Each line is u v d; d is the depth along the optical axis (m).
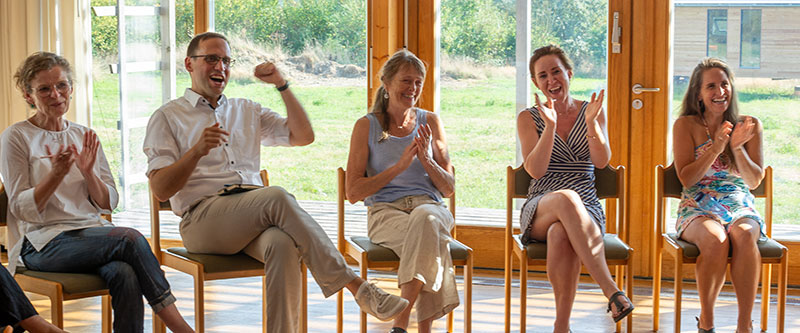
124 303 2.85
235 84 4.77
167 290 2.94
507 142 4.43
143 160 4.96
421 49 4.43
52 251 2.96
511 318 3.72
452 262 3.22
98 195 3.11
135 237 2.92
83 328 3.59
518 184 3.54
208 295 4.10
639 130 4.25
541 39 4.34
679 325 3.36
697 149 3.53
